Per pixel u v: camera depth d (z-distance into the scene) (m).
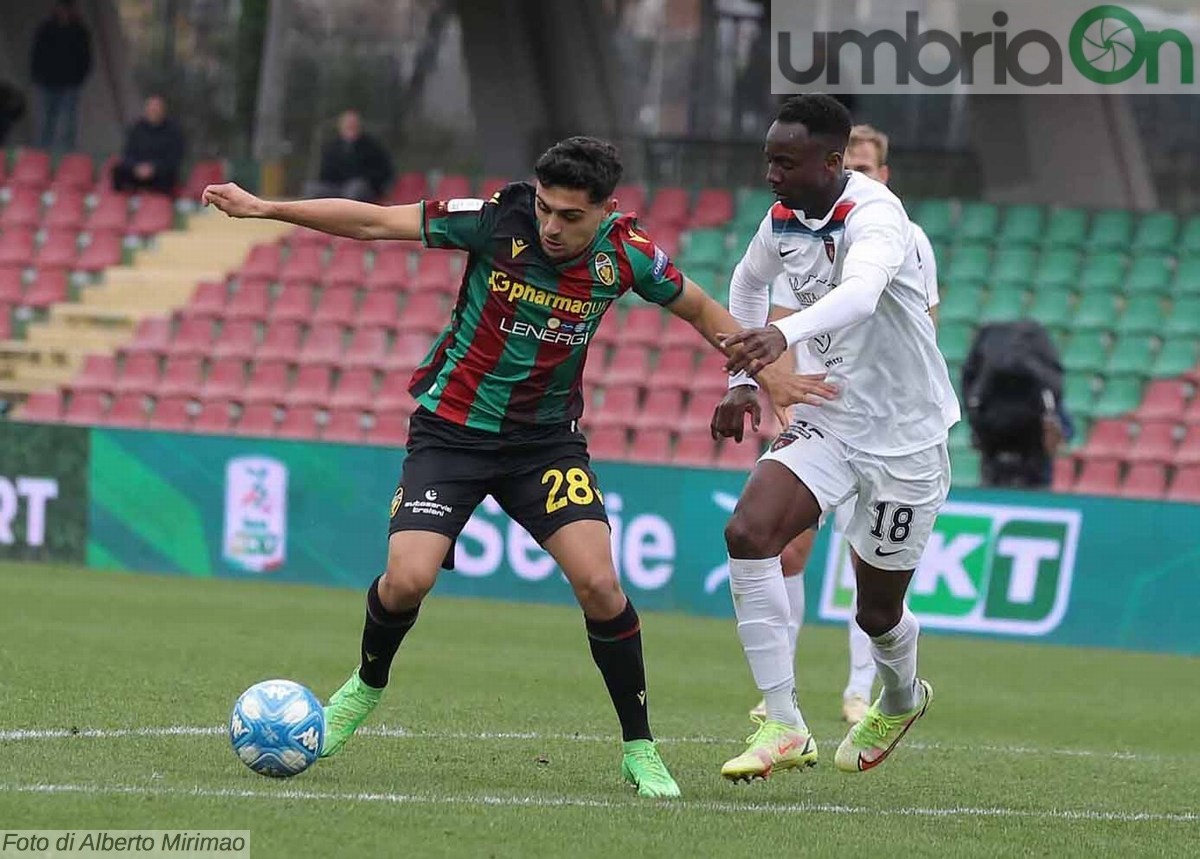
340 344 71.62
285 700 21.61
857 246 21.61
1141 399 65.75
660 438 64.81
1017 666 44.72
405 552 21.75
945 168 81.31
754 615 22.84
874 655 24.14
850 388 22.89
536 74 88.50
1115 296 69.88
